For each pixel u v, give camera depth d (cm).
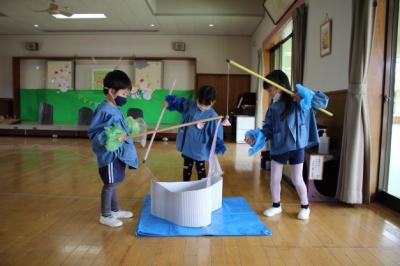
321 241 211
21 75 967
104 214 234
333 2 355
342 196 285
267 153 452
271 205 288
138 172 421
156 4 749
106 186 230
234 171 443
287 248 200
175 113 934
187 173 293
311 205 290
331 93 353
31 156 541
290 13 505
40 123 887
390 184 295
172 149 664
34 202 287
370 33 272
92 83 959
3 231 221
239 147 702
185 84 956
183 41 945
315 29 409
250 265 178
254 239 213
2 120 895
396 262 185
